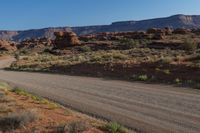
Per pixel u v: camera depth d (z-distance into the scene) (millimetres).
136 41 93500
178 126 11523
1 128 10156
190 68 26781
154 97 18203
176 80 24688
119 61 37219
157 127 11461
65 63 47531
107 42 106250
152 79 26859
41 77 34094
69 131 9688
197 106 15180
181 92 20062
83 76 33375
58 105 16156
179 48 70562
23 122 10383
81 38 127812
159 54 48906
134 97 18406
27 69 48562
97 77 31625
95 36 126938
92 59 45625
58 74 37594
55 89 23203
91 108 15320
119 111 14438
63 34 112750
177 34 109438
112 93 20250
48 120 11258
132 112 14156
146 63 31812
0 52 152000
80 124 10062
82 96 19328
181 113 13719
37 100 16344
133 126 11688
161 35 101312
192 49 58062
